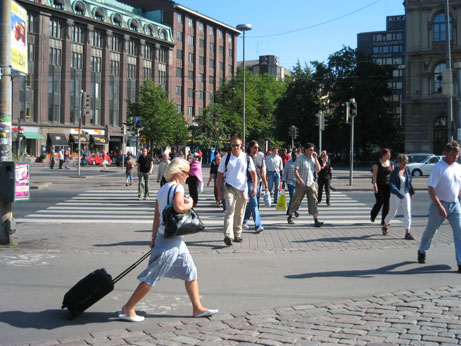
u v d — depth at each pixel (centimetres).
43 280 631
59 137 5884
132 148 6469
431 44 5169
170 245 472
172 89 7688
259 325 459
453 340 418
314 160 1135
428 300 539
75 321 475
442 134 5212
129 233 1026
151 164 1733
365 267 704
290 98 6281
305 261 746
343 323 464
